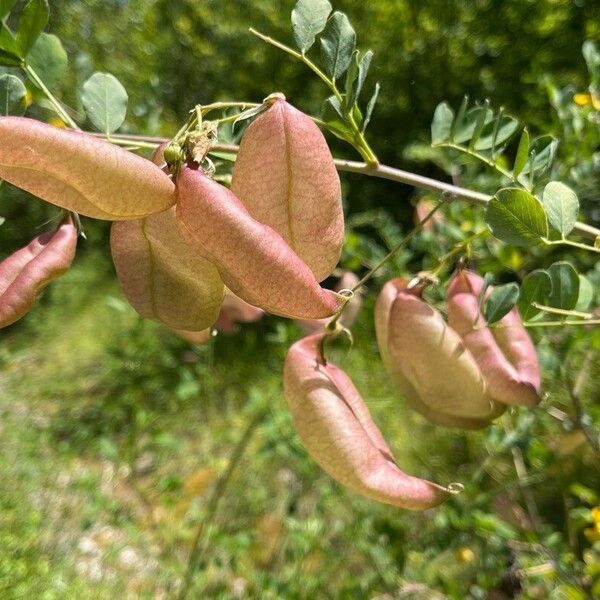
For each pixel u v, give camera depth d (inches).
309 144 7.4
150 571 28.0
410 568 25.0
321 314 6.6
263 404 27.1
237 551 24.7
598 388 27.2
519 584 22.3
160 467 34.9
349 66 9.4
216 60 61.6
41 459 33.9
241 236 6.4
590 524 22.2
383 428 34.9
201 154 7.0
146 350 37.8
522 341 10.9
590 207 26.5
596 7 46.8
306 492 30.7
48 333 54.5
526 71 46.8
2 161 6.0
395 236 27.5
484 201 10.0
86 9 72.7
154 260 8.0
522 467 22.8
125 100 10.8
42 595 26.1
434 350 9.9
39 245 8.8
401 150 52.2
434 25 52.4
